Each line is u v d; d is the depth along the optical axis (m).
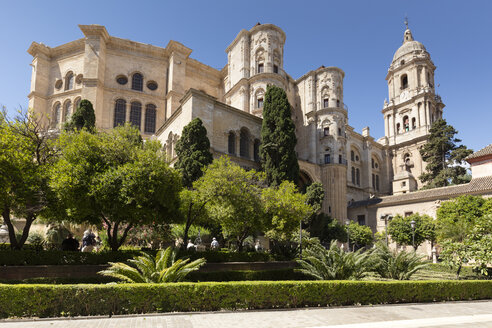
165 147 41.22
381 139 75.06
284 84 48.59
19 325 8.08
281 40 50.44
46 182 14.43
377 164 72.69
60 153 16.73
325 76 54.97
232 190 19.52
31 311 8.92
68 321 8.55
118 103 47.94
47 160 16.56
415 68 72.38
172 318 9.05
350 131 64.56
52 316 9.01
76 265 14.34
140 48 50.53
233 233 24.06
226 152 37.62
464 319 9.80
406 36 81.69
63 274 13.88
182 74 51.25
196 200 19.61
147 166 15.80
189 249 18.84
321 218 38.66
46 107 49.41
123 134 17.42
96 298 9.32
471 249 17.94
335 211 47.50
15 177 13.55
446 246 19.41
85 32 46.75
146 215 16.30
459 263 18.28
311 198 39.12
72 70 49.28
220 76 58.75
